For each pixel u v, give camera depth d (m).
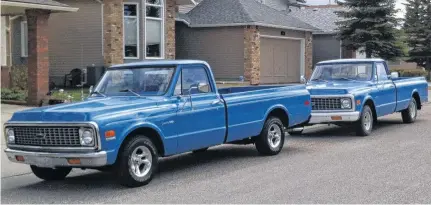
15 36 24.88
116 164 8.10
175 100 8.91
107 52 22.42
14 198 7.83
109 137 7.73
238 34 28.23
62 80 24.20
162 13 24.31
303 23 32.72
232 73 28.53
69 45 24.00
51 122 7.86
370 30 31.36
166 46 24.53
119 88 9.34
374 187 7.94
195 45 29.50
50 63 24.47
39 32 18.20
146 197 7.64
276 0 41.50
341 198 7.30
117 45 22.52
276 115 11.27
